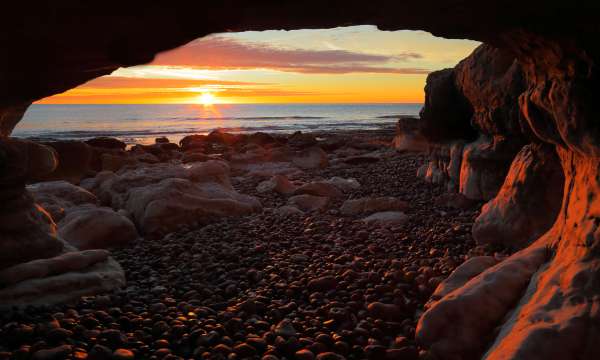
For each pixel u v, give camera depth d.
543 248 3.68
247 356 3.20
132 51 2.22
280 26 2.43
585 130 2.93
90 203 8.09
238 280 4.86
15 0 1.83
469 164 7.72
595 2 2.37
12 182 4.28
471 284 3.42
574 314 2.50
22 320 3.67
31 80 2.45
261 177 12.56
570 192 3.60
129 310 4.03
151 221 7.09
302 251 5.82
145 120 72.81
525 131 5.07
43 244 4.50
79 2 1.89
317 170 14.02
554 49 2.91
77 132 41.16
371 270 4.89
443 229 6.38
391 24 2.73
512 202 5.21
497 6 2.55
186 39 2.20
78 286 4.36
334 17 2.40
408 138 16.69
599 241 2.74
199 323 3.67
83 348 3.24
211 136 23.94
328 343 3.35
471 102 7.82
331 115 105.56
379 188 10.24
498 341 2.82
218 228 7.21
